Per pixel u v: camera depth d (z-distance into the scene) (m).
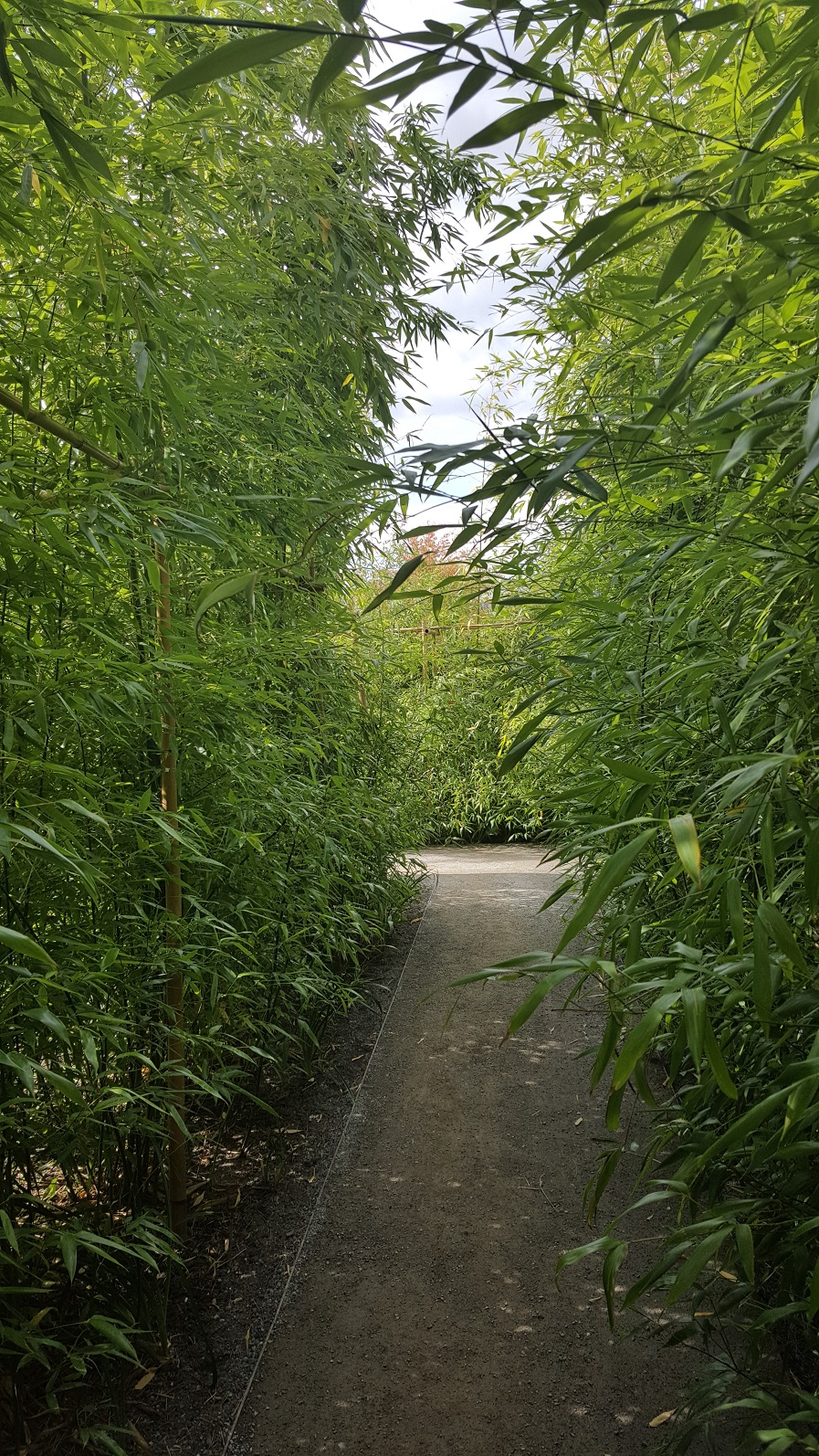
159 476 1.78
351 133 3.23
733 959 1.04
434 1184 2.24
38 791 1.41
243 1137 2.44
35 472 1.41
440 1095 2.70
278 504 2.36
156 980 1.77
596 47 1.91
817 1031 0.97
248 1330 1.73
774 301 1.09
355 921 2.81
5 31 0.87
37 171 1.27
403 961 3.90
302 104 2.68
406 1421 1.50
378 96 0.69
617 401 1.71
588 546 2.12
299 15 2.53
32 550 1.24
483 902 4.86
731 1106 1.30
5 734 1.19
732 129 1.40
